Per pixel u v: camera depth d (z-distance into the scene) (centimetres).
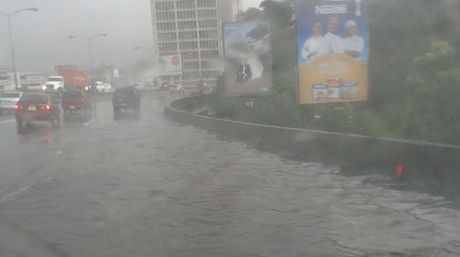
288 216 711
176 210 755
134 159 1351
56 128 2427
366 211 734
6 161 1314
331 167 1195
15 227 658
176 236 614
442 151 909
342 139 1255
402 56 2520
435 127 1867
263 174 1095
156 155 1437
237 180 1021
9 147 1639
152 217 713
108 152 1502
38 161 1313
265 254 541
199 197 851
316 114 2198
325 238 599
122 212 744
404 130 2031
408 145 1009
